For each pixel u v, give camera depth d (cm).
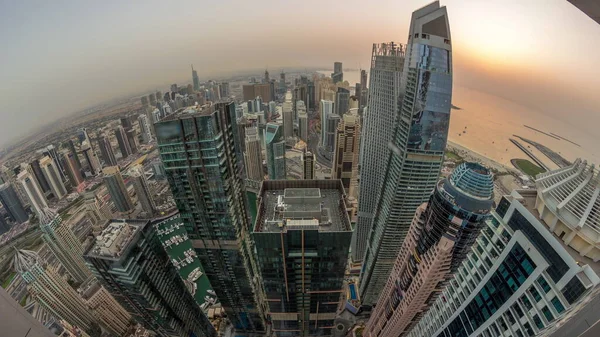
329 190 8531
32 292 12406
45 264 12888
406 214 11900
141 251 9731
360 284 16800
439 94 9569
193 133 8331
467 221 6450
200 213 9975
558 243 4725
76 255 17175
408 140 10325
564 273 4581
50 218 15788
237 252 11025
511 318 5600
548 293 4841
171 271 11388
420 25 9269
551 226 5112
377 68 14450
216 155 8625
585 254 4616
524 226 5450
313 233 7131
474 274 6856
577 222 4684
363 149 16512
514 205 5694
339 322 15450
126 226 9669
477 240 6750
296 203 7650
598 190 4584
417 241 8244
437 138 10231
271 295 9088
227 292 12794
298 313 9988
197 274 19375
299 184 8506
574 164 5150
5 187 18175
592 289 3969
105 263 8844
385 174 12912
